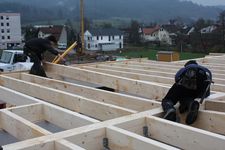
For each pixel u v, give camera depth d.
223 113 3.63
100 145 3.09
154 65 8.27
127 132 2.95
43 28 52.66
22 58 12.66
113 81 5.62
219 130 3.64
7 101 4.98
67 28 50.97
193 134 3.03
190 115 3.67
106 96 4.75
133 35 57.59
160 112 3.71
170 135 3.22
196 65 3.79
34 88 5.26
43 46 6.93
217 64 8.33
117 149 3.01
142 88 5.11
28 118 3.94
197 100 4.01
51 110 3.88
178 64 8.41
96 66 8.38
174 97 3.86
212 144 2.89
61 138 2.86
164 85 5.01
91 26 67.69
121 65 8.49
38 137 2.89
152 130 3.39
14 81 5.84
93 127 3.10
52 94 4.84
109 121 3.30
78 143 2.96
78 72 6.37
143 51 47.34
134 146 2.84
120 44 58.31
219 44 35.16
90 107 4.15
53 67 7.01
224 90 5.06
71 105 4.46
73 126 3.54
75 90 5.32
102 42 58.09
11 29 65.44
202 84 3.78
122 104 4.52
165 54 16.19
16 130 3.42
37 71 6.80
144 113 3.62
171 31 53.34
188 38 40.44
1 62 12.97
